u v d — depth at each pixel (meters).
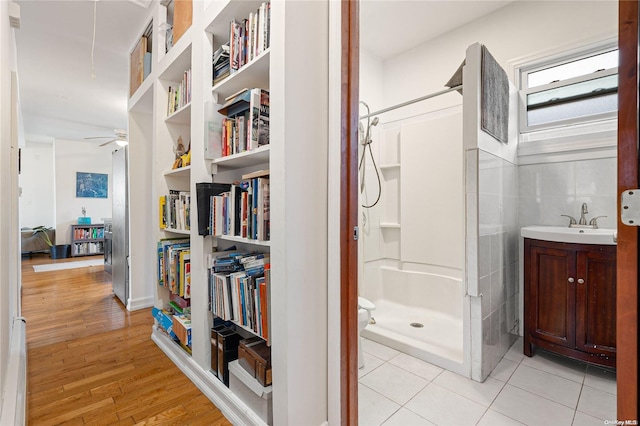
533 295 2.09
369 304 2.15
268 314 1.35
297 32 1.26
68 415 1.58
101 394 1.77
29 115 5.32
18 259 2.78
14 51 2.90
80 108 4.99
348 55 1.35
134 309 3.23
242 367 1.56
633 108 0.78
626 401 0.80
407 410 1.61
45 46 3.18
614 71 2.13
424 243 2.95
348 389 1.34
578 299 1.87
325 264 1.37
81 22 2.79
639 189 0.78
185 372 1.98
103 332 2.67
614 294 1.77
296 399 1.26
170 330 2.16
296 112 1.25
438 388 1.80
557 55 2.34
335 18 1.34
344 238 1.33
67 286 4.21
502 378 1.90
